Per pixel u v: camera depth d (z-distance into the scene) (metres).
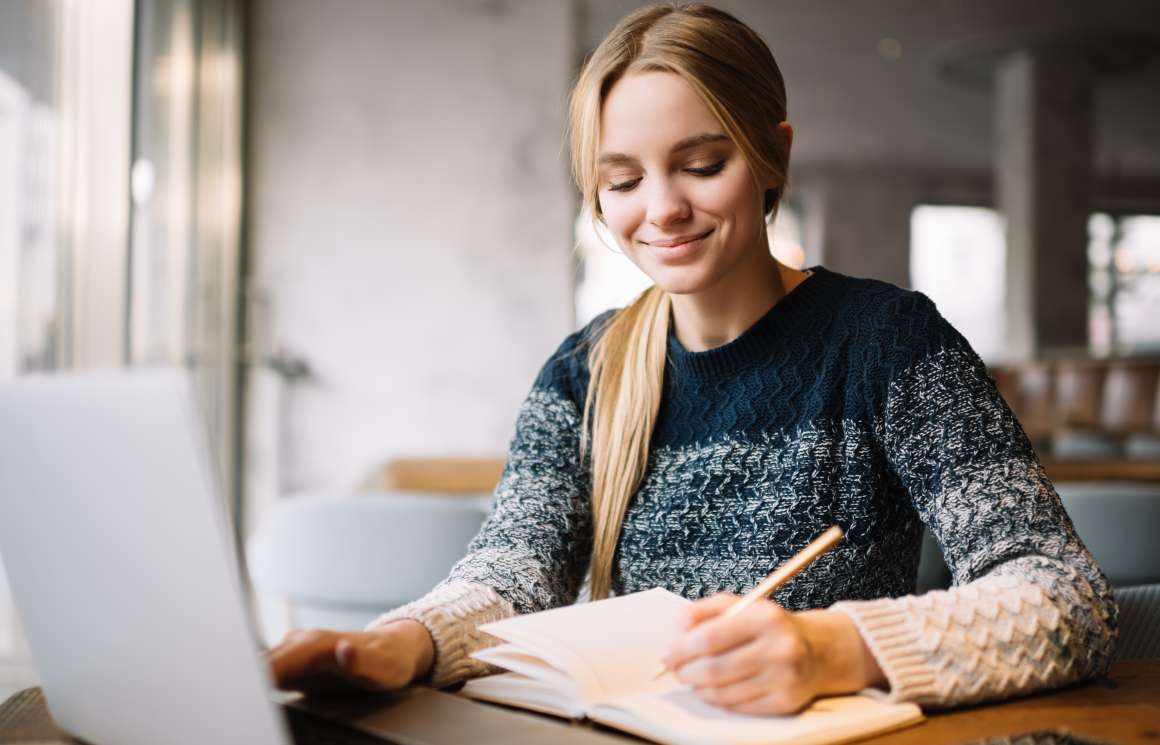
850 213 11.80
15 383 0.70
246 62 5.82
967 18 8.09
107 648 0.69
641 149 1.00
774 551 1.07
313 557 2.09
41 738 0.78
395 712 0.79
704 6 1.05
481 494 2.91
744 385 1.12
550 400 1.21
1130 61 9.10
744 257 1.08
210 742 0.63
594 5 5.97
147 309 3.96
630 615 0.89
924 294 1.10
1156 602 1.13
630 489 1.14
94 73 3.34
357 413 5.84
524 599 1.00
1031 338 9.41
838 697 0.78
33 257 2.96
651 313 1.18
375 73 5.91
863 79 9.21
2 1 2.75
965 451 0.98
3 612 2.55
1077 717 0.79
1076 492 2.00
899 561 1.10
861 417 1.08
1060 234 9.37
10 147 2.82
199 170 4.84
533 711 0.82
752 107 1.01
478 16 5.96
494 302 5.93
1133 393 5.62
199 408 0.59
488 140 5.95
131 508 0.63
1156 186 11.44
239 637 0.59
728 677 0.73
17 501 0.72
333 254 5.85
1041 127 9.13
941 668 0.79
